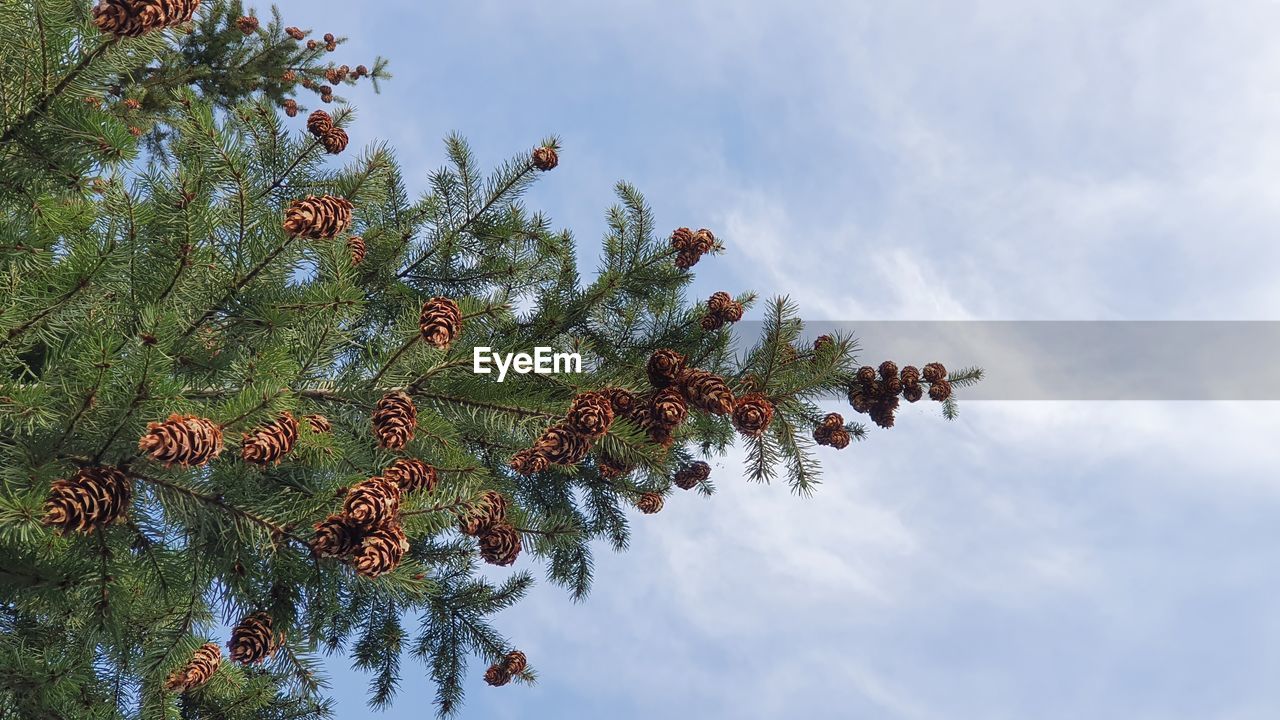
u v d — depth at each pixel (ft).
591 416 9.94
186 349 9.85
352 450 10.98
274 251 9.38
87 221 8.25
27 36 7.71
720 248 16.15
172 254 9.18
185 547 9.16
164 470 8.14
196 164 9.83
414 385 11.61
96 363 7.54
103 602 8.71
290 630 10.63
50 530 7.83
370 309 14.90
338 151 14.23
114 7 7.14
